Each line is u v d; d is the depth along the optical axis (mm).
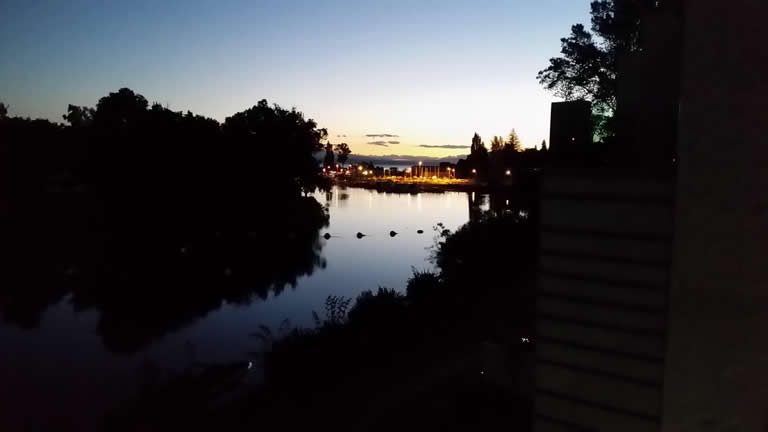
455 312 11195
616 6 16453
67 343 14969
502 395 6703
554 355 2393
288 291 21453
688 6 1850
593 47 19203
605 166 2488
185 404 9938
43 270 25016
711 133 1826
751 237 1776
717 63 1804
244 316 17812
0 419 9961
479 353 7809
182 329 16312
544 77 21406
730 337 1827
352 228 40781
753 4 1739
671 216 2084
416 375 8078
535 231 15961
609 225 2236
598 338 2266
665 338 2080
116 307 19109
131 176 33688
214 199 36094
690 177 1873
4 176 36562
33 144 38156
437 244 20844
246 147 39344
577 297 2324
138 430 9164
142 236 33812
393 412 6965
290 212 42094
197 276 24438
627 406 2176
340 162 135875
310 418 7617
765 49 1730
